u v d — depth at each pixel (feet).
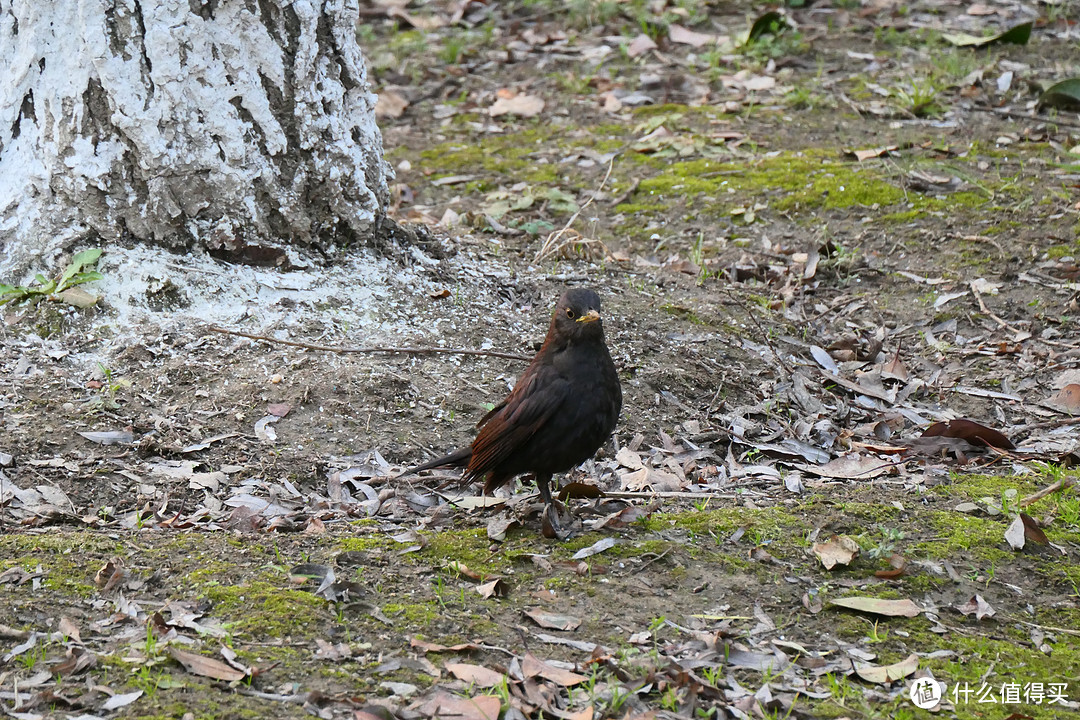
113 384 32.14
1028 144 53.26
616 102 61.11
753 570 25.82
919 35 66.59
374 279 37.27
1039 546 27.37
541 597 24.52
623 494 29.78
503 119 61.00
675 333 38.99
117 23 32.86
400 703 20.66
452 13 74.84
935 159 52.19
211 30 33.73
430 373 34.53
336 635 22.59
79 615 22.63
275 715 20.02
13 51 33.83
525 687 21.26
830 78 62.18
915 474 31.96
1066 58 62.28
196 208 35.09
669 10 71.41
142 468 29.58
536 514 28.66
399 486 30.17
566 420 26.76
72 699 19.97
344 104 36.88
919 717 21.26
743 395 36.63
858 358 39.91
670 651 22.79
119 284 34.12
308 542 26.40
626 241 47.98
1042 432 35.24
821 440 34.63
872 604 24.52
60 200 34.22
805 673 22.44
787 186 50.65
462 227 48.03
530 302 39.32
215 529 27.48
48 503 27.84
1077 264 43.98
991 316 41.96
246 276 35.60
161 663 21.15
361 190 37.29
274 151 35.37
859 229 47.62
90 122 33.63
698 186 51.34
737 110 58.95
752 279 44.80
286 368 33.42
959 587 25.64
